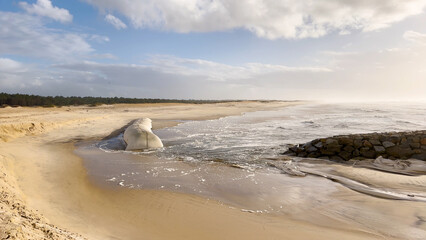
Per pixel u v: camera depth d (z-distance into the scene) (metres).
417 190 6.04
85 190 6.16
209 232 4.09
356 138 9.65
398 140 9.19
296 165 8.66
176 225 4.36
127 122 22.31
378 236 3.95
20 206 3.88
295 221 4.57
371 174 7.31
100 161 9.28
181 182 6.91
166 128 19.59
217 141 13.71
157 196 5.84
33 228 2.80
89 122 20.34
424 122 21.30
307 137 14.55
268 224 4.41
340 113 34.50
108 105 46.50
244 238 3.88
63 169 7.86
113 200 5.58
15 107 33.47
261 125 21.02
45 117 20.08
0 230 2.24
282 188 6.43
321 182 6.90
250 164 8.94
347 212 4.93
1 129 12.46
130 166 8.63
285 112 38.31
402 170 7.62
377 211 4.93
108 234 3.84
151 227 4.27
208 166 8.69
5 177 5.57
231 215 4.83
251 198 5.75
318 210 5.05
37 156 9.15
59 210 4.77
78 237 3.22
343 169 7.96
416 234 3.99
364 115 29.98
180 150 11.45
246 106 55.28
